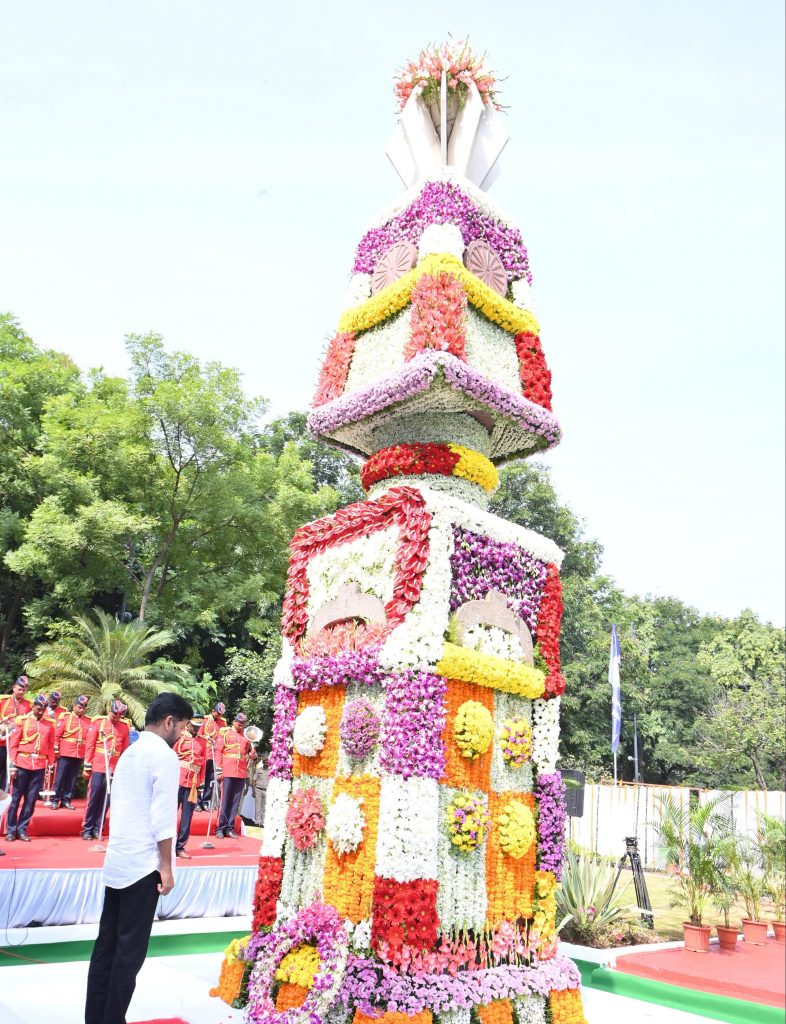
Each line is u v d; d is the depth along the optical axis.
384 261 8.18
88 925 8.90
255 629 23.55
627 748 37.69
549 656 7.52
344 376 8.11
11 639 23.48
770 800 18.22
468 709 6.55
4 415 23.05
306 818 6.77
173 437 21.94
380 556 7.05
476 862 6.54
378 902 5.94
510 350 8.07
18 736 11.24
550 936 6.89
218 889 10.39
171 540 22.62
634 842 12.38
